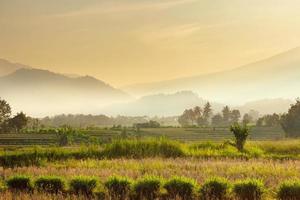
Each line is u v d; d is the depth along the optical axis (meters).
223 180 25.22
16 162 42.47
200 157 42.56
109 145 46.44
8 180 27.52
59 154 44.62
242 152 48.53
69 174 32.44
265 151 51.53
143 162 38.66
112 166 36.88
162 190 25.84
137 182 25.59
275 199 24.25
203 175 31.28
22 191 26.03
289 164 36.31
